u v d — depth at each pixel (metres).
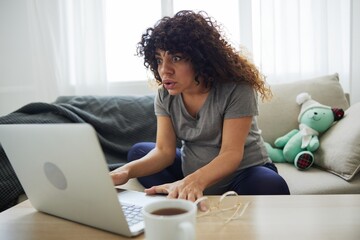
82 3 2.19
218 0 2.31
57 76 2.28
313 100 1.76
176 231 0.45
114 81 2.38
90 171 0.55
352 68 2.20
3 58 2.37
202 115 1.13
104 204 0.57
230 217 0.64
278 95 1.86
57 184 0.63
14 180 1.29
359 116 1.47
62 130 0.54
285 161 1.69
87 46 2.23
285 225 0.60
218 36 1.11
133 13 2.33
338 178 1.38
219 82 1.10
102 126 1.67
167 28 1.04
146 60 1.13
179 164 1.32
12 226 0.66
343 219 0.61
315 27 2.11
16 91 2.39
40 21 2.22
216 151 1.17
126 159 1.63
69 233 0.62
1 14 2.33
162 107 1.21
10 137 0.66
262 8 2.11
